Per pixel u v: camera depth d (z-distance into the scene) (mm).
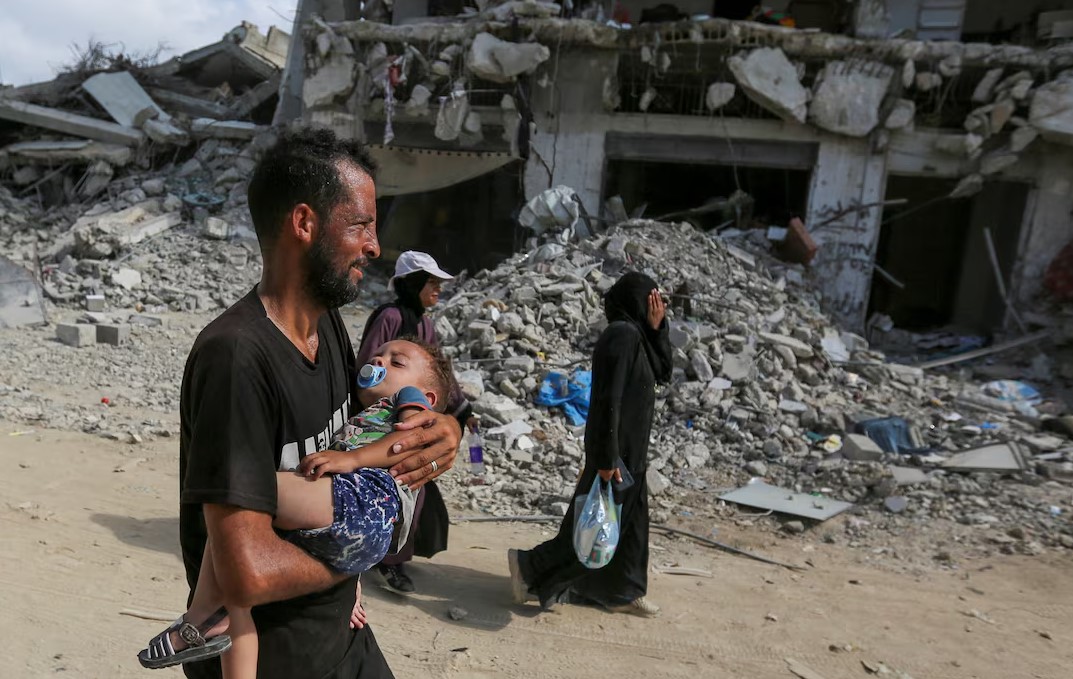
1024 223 13375
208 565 1409
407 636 3605
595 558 3611
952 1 14383
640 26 13633
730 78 14062
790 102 13344
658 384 4059
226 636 1386
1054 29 13875
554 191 13617
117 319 11242
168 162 18297
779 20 15586
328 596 1542
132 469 5562
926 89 13195
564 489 6020
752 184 18062
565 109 14656
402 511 1517
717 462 6988
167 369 9055
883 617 4254
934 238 17156
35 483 5016
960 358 11711
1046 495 6383
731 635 3916
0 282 10672
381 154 15258
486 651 3547
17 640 3189
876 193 13719
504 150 14711
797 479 6656
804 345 9164
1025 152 13180
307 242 1394
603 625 3930
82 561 3967
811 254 12977
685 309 9703
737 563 5004
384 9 17594
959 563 5160
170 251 14578
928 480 6523
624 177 18266
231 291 13414
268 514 1300
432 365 1813
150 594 3723
